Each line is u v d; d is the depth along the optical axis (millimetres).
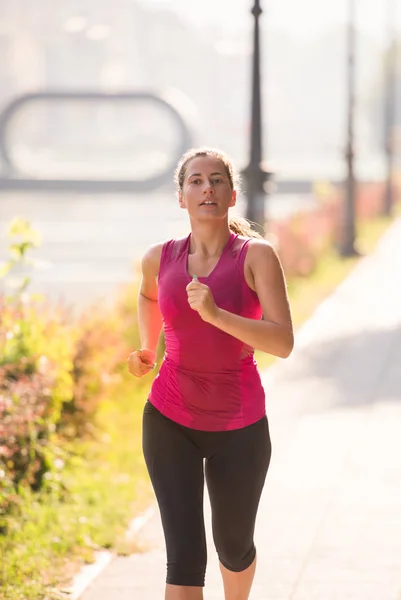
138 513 14125
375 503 14008
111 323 21391
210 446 8414
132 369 9016
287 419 19328
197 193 8195
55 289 41594
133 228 68812
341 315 32344
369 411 19750
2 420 13367
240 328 7840
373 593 10836
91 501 14453
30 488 14320
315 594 10852
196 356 8273
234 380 8336
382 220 72750
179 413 8383
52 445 14977
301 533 12836
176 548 8305
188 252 8391
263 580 11289
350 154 50906
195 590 8273
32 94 131250
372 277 41656
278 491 14695
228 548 8625
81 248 56375
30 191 114188
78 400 17719
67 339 17078
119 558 12219
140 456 17344
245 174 32281
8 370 15008
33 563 11648
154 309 8961
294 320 31562
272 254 8172
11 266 17250
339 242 53531
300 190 107312
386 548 12203
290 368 24484
